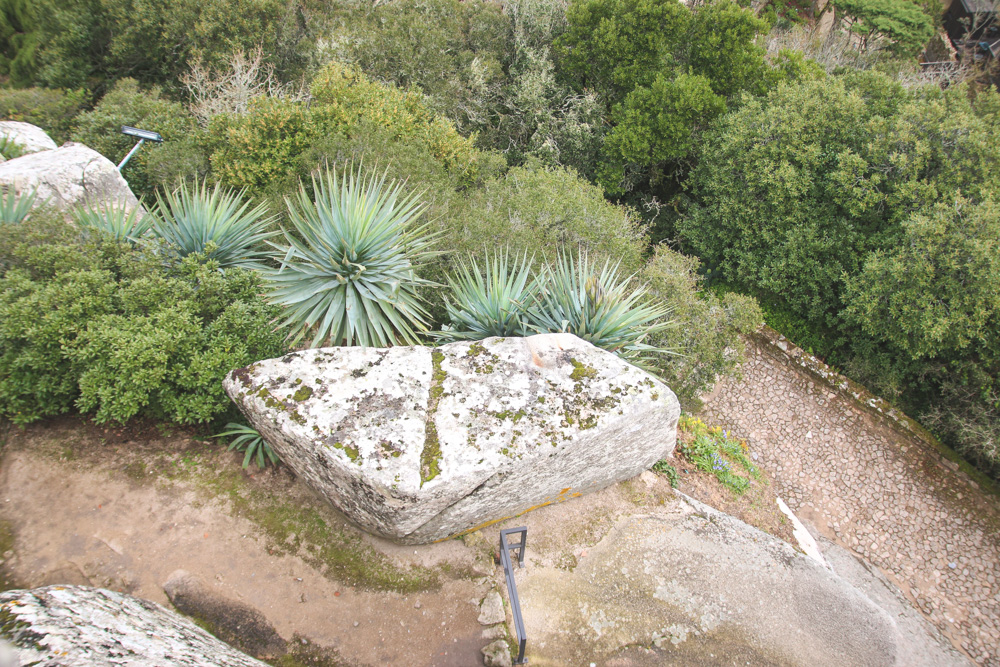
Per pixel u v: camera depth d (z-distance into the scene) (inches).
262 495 219.0
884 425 474.9
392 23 595.5
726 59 586.6
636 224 470.6
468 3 682.2
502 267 279.4
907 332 450.3
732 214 540.7
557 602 216.5
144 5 514.3
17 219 257.3
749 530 265.7
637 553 239.3
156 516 206.2
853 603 241.3
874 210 490.9
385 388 204.4
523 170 444.8
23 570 186.2
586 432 208.8
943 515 429.1
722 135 554.3
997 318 426.6
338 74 448.8
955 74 790.5
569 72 637.9
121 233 263.0
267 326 231.6
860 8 787.4
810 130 512.4
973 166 451.8
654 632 215.6
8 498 201.9
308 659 185.5
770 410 487.8
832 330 538.6
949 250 425.1
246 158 370.6
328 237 265.0
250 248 300.4
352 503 195.0
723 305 419.8
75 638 119.1
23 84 568.7
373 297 259.4
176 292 225.0
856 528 419.8
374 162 350.9
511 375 220.4
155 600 185.9
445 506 194.5
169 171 374.6
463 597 209.3
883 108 525.7
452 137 460.1
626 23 591.8
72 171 305.9
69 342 201.6
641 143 570.3
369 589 204.7
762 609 231.5
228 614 188.2
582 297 273.6
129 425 229.0
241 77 487.5
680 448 337.1
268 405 192.7
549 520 243.8
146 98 476.4
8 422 219.5
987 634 371.9
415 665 189.9
